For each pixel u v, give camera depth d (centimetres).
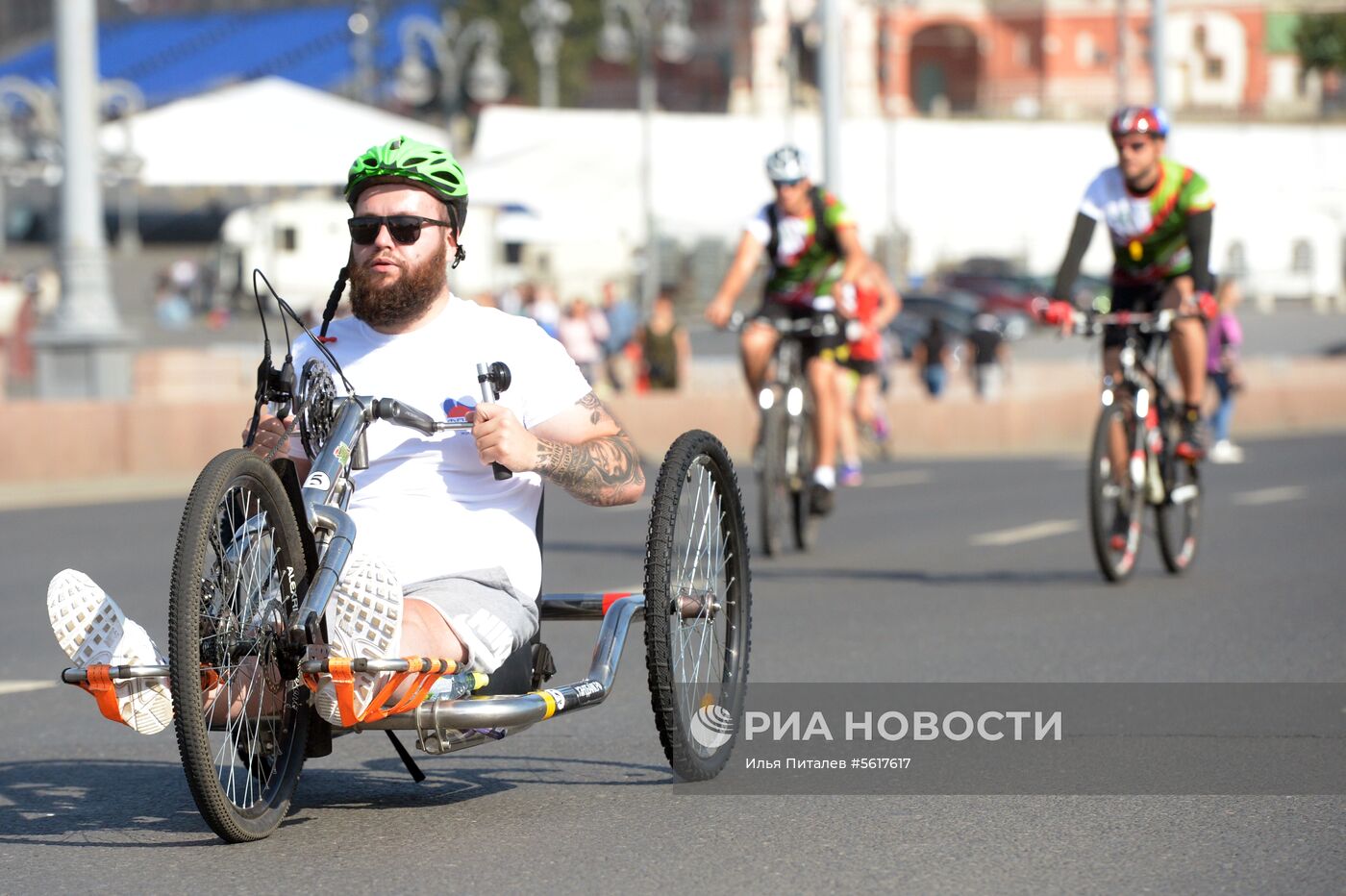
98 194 5431
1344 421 9256
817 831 1382
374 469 1442
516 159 10938
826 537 3603
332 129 6906
